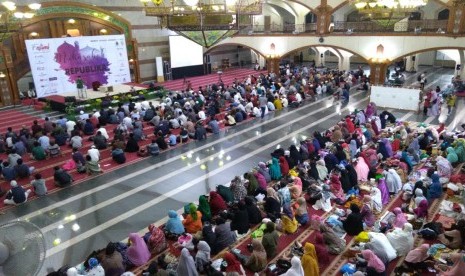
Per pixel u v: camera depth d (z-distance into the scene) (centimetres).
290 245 582
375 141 1007
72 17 1817
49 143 1004
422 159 888
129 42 2073
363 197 702
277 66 2344
